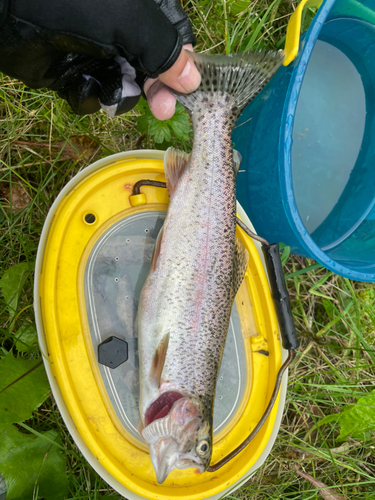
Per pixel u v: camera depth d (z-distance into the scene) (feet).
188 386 1.21
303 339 1.79
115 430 1.22
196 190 1.22
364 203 1.68
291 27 1.26
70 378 1.18
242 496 1.58
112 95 1.05
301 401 1.73
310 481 1.59
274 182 1.35
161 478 1.14
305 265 1.82
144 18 0.87
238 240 1.32
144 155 1.30
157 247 1.22
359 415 1.59
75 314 1.21
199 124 1.21
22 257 1.51
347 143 1.71
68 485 1.36
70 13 0.81
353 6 1.41
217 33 1.71
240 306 1.37
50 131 1.50
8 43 0.83
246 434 1.33
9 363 1.26
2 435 1.26
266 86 1.43
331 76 1.68
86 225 1.24
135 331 1.25
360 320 1.83
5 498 1.30
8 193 1.52
